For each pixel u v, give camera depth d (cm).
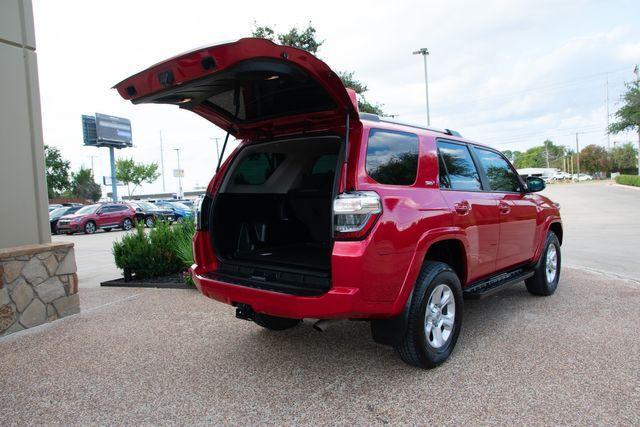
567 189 4388
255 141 416
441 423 286
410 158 374
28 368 399
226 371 377
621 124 3616
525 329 453
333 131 356
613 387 323
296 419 298
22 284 517
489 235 442
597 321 471
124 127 4612
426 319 357
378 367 374
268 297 332
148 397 337
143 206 2852
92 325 522
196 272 401
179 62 296
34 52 558
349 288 305
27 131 546
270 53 284
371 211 310
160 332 485
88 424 303
